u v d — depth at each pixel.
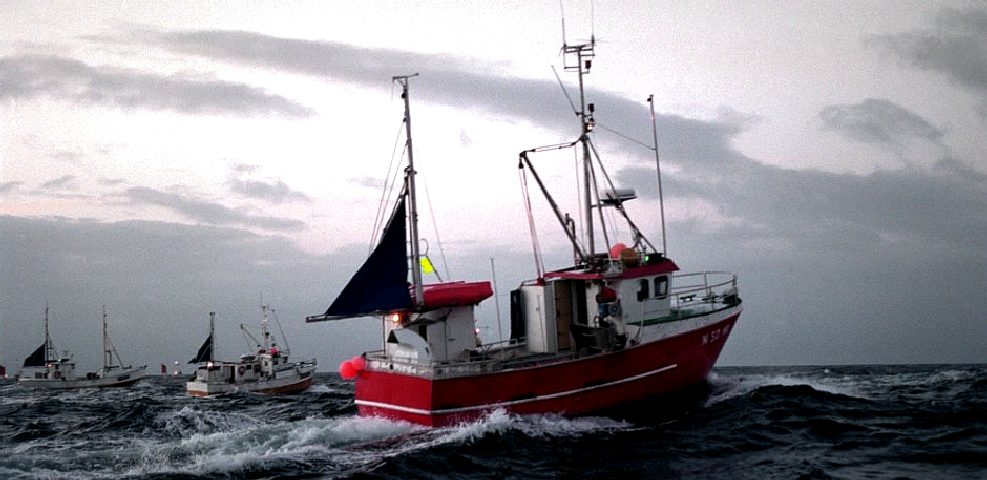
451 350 25.36
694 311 29.47
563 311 27.36
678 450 21.52
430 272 26.91
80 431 30.41
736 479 18.50
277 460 21.05
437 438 22.56
